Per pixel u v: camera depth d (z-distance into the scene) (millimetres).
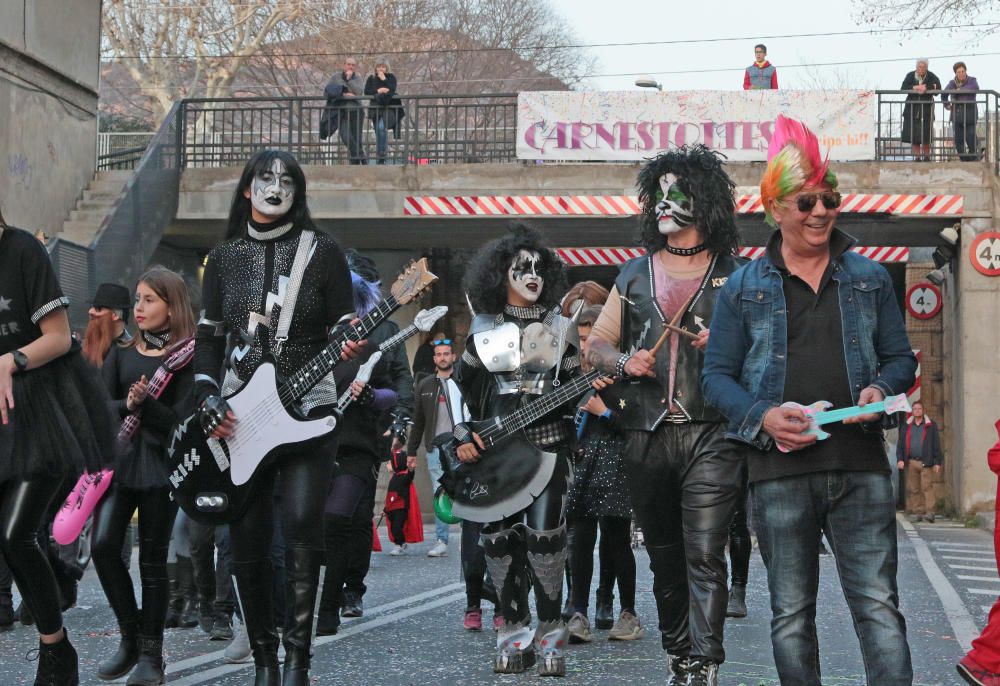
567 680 6617
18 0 20344
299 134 22156
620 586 7992
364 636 8070
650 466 5789
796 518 4559
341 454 8133
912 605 9836
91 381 5453
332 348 5574
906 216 20266
